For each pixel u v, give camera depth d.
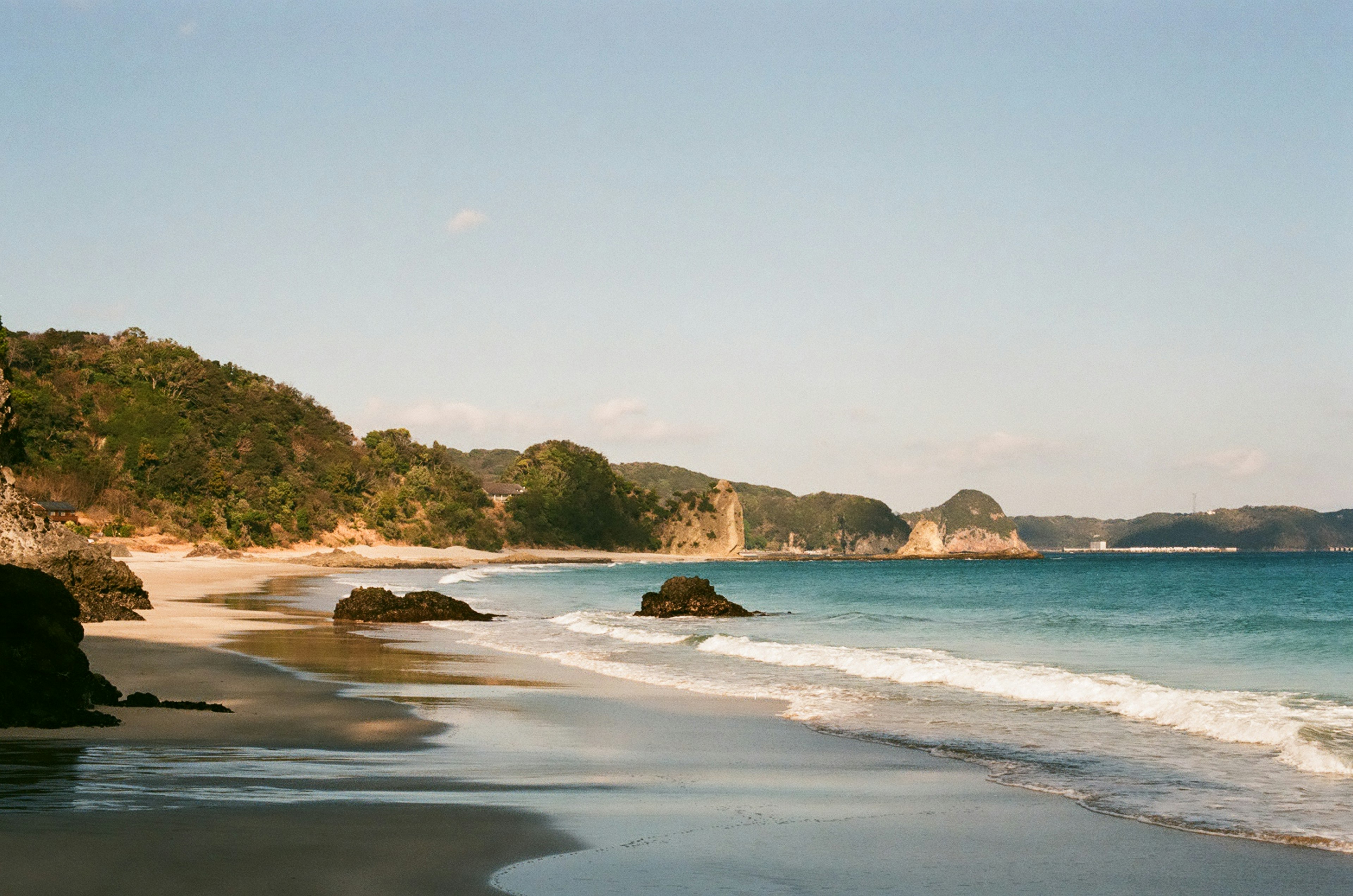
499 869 7.34
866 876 7.67
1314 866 8.22
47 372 136.62
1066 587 77.25
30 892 6.14
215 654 24.34
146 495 127.31
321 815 8.55
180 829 7.80
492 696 18.23
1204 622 37.59
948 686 20.00
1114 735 14.55
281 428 159.25
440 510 172.12
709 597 41.12
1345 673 22.48
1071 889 7.52
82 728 13.16
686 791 10.59
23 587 16.09
